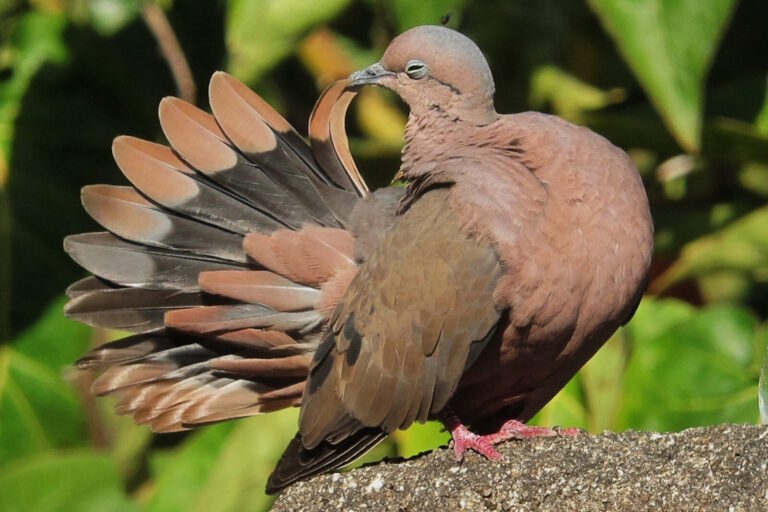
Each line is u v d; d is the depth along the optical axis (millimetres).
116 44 14125
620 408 12320
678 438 9117
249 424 12633
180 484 12906
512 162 10250
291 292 10906
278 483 10289
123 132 14180
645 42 12148
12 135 14000
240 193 11242
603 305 10109
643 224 10227
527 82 13508
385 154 13016
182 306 11164
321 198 11219
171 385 11031
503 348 10211
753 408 12164
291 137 11375
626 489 8992
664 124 12750
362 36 14203
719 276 13961
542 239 9969
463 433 9797
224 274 10836
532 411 10875
